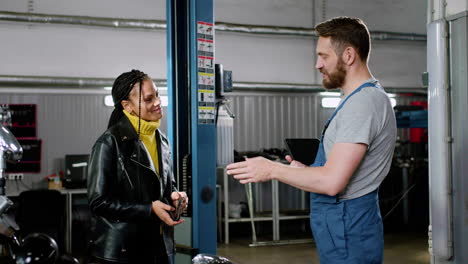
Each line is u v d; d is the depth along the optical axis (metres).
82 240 7.05
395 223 8.29
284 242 7.20
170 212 2.13
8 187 6.96
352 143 1.59
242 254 6.46
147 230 2.17
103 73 7.52
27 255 1.71
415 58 9.13
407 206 8.23
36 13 7.07
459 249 3.06
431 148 3.21
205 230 3.36
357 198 1.69
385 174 1.73
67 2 7.39
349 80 1.74
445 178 3.12
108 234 2.13
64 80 7.09
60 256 1.83
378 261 1.72
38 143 7.10
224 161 3.62
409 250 6.61
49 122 7.16
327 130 1.74
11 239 2.04
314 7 8.61
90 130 7.32
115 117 2.27
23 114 7.05
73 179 6.96
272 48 8.39
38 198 5.67
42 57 7.26
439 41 3.15
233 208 7.38
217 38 8.09
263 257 6.28
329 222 1.71
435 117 3.18
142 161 2.17
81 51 7.43
